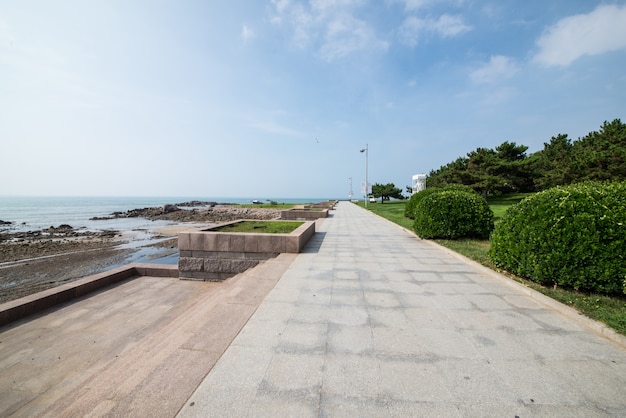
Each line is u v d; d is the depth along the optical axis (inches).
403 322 126.7
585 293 155.1
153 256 585.6
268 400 76.7
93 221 1439.5
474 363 96.0
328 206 1211.2
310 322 125.0
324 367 92.3
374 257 257.8
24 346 156.9
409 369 92.2
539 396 80.4
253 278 190.9
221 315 130.5
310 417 71.2
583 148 1042.7
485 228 330.6
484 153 1236.5
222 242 269.9
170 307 211.2
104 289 246.2
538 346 107.7
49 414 81.9
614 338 112.0
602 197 160.7
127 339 165.9
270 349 102.3
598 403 77.7
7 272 469.4
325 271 209.2
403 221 588.1
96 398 77.1
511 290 170.1
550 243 161.2
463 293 165.0
